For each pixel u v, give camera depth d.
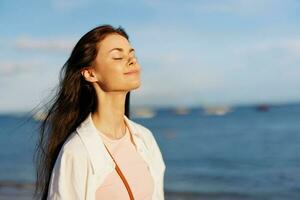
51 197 2.18
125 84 2.33
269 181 22.08
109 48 2.33
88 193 2.17
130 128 2.48
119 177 2.26
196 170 27.39
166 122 98.06
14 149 44.09
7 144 50.75
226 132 57.50
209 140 47.66
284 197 18.09
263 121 78.62
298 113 106.62
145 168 2.41
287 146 37.94
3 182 19.33
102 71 2.33
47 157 2.46
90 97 2.43
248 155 33.56
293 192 18.89
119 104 2.39
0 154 39.16
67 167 2.17
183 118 119.44
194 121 96.06
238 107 171.38
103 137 2.34
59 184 2.15
